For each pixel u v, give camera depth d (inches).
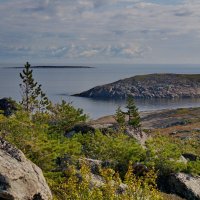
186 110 6274.6
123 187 676.1
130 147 1187.3
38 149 896.3
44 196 595.2
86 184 553.0
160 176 1113.4
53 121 1705.2
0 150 599.5
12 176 556.4
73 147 1074.1
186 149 1887.3
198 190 1099.9
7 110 1996.8
